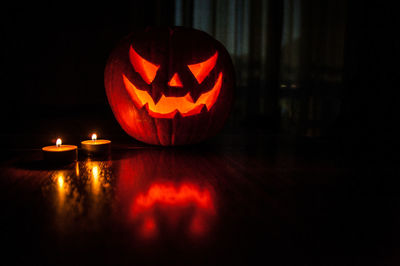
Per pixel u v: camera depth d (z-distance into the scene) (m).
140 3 0.67
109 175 0.44
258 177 0.44
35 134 0.64
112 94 0.56
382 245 0.29
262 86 0.74
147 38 0.55
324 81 0.74
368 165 0.50
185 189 0.40
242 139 0.67
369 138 0.69
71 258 0.26
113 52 0.57
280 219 0.33
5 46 0.64
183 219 0.33
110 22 0.67
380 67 0.73
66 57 0.66
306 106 0.75
